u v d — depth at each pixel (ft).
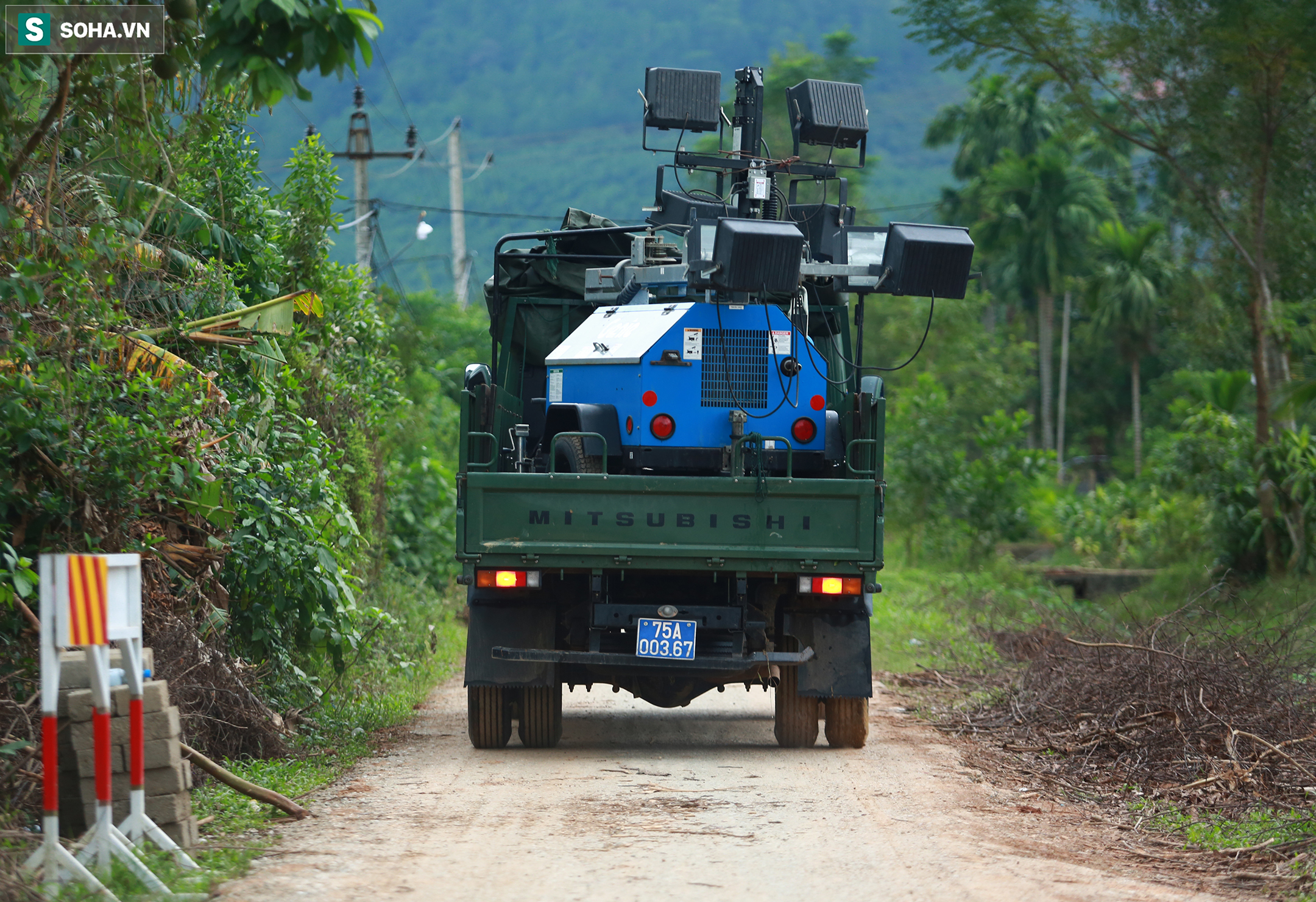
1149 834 50.29
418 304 264.72
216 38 44.39
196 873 39.86
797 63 465.47
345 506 74.74
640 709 85.61
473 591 64.80
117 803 42.83
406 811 50.44
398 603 115.24
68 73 50.08
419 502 147.13
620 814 50.19
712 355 64.49
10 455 51.08
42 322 54.29
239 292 81.76
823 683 64.44
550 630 64.23
